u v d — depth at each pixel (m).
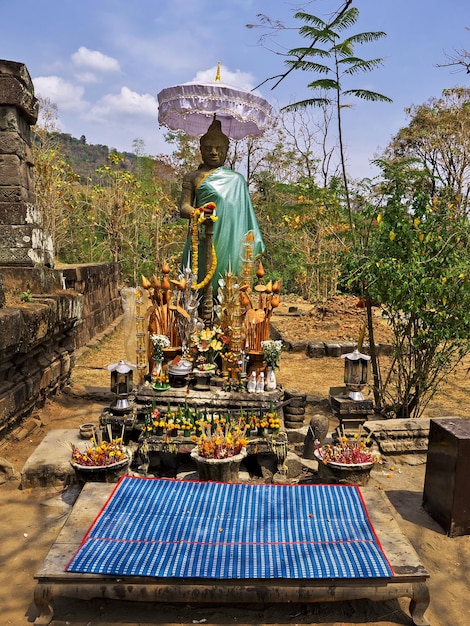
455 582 4.32
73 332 9.75
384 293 7.57
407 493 5.90
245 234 7.67
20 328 6.55
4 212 8.38
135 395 6.44
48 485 5.73
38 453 6.00
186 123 8.59
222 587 3.65
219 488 4.93
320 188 14.66
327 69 7.88
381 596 3.70
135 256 21.61
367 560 3.81
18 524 5.01
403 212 7.66
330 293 20.08
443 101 24.22
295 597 3.67
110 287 16.80
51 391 8.68
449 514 5.00
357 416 6.54
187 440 5.85
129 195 21.52
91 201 22.62
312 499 4.73
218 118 8.59
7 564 4.40
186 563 3.75
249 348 6.96
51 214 17.95
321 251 20.66
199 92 7.16
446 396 9.90
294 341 14.19
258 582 3.64
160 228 22.52
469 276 7.09
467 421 5.40
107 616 3.80
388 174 7.87
